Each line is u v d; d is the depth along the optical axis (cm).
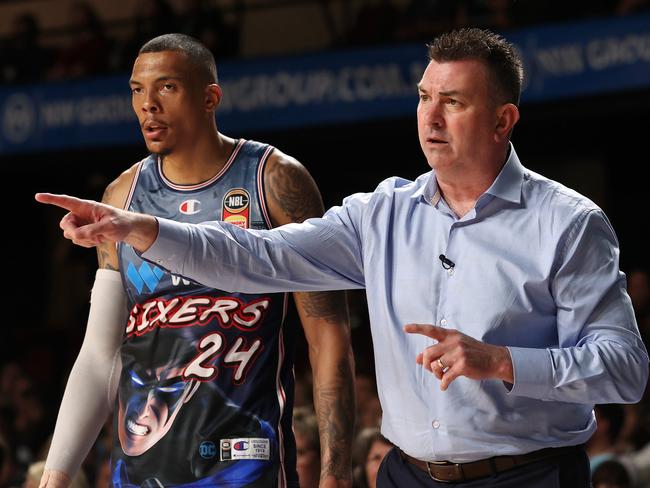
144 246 596
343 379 704
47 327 2816
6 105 2555
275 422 682
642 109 2162
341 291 717
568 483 584
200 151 707
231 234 622
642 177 2612
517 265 591
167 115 691
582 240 585
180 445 673
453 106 596
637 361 569
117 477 691
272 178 707
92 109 2488
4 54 2619
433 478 604
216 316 683
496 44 602
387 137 2397
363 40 2377
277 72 2347
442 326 600
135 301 700
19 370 2195
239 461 669
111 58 2547
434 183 623
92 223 580
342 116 2300
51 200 570
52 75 2594
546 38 2147
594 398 565
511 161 613
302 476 942
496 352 548
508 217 602
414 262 616
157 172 721
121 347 712
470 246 603
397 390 614
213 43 2439
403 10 2534
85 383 709
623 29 2084
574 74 2128
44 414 2047
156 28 2505
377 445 1005
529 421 583
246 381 679
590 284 582
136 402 688
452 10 2284
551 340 595
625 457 1348
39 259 3073
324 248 640
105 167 2644
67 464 697
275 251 629
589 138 2509
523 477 584
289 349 705
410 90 2252
